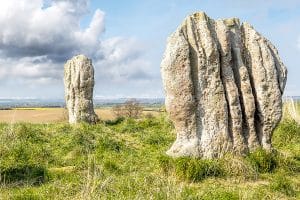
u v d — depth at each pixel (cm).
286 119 1941
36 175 1237
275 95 1376
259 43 1412
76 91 2436
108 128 2108
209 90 1326
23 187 1116
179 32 1320
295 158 1415
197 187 1095
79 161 1418
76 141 1639
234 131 1332
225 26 1373
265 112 1373
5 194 1017
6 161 1345
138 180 1080
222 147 1312
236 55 1384
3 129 1786
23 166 1282
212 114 1323
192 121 1311
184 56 1296
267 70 1384
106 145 1622
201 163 1198
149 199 905
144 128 2159
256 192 1024
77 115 2417
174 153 1308
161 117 2350
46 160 1430
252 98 1364
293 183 1142
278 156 1320
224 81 1348
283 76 1408
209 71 1327
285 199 1030
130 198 932
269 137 1383
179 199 919
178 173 1170
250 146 1352
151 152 1602
